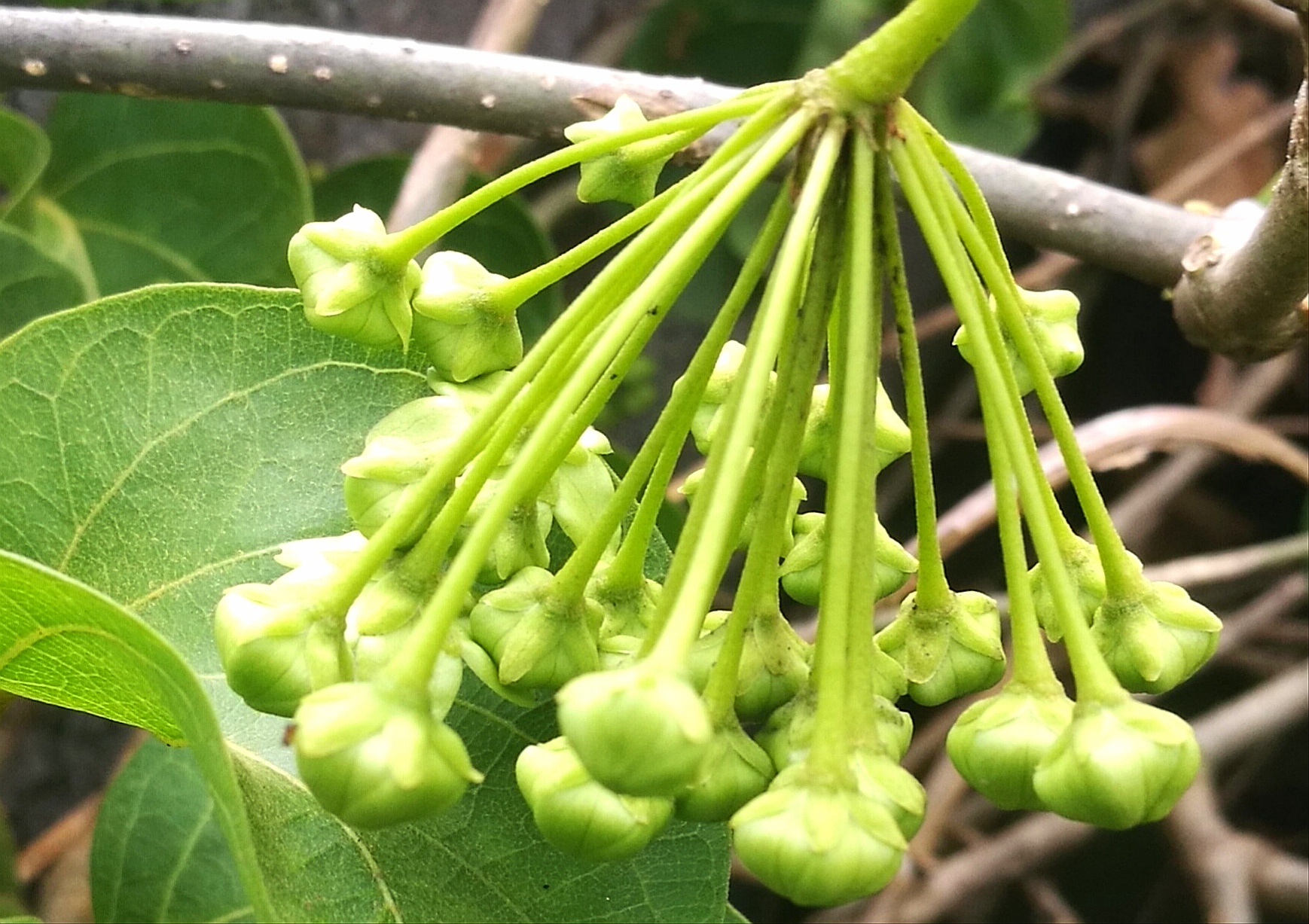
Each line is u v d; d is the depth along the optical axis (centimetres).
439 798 12
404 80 18
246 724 15
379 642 13
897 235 13
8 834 25
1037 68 33
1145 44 40
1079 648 12
